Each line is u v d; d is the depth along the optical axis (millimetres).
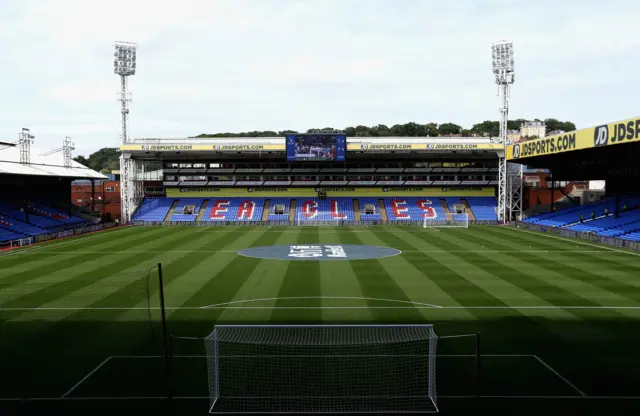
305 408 13156
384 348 17219
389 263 35625
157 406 13484
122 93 69938
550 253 39969
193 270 32906
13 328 20141
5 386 14766
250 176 80250
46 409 13336
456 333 19219
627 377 15188
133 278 30156
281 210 75812
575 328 19844
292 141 69562
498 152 69875
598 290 26484
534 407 13336
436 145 69500
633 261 35625
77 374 15578
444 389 14406
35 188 68062
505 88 68688
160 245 46188
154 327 20250
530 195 78188
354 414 12875
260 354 16750
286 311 22594
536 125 185375
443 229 62031
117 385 14781
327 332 19141
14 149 62156
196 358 16812
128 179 71500
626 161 59375
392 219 72812
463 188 79500
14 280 29641
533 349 17516
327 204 77500
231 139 73188
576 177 65125
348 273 31766
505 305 23469
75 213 70688
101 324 20656
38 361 16641
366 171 79062
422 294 25781
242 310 22781
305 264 35281
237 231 60188
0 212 57000
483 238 51188
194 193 80188
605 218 54469
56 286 27922
